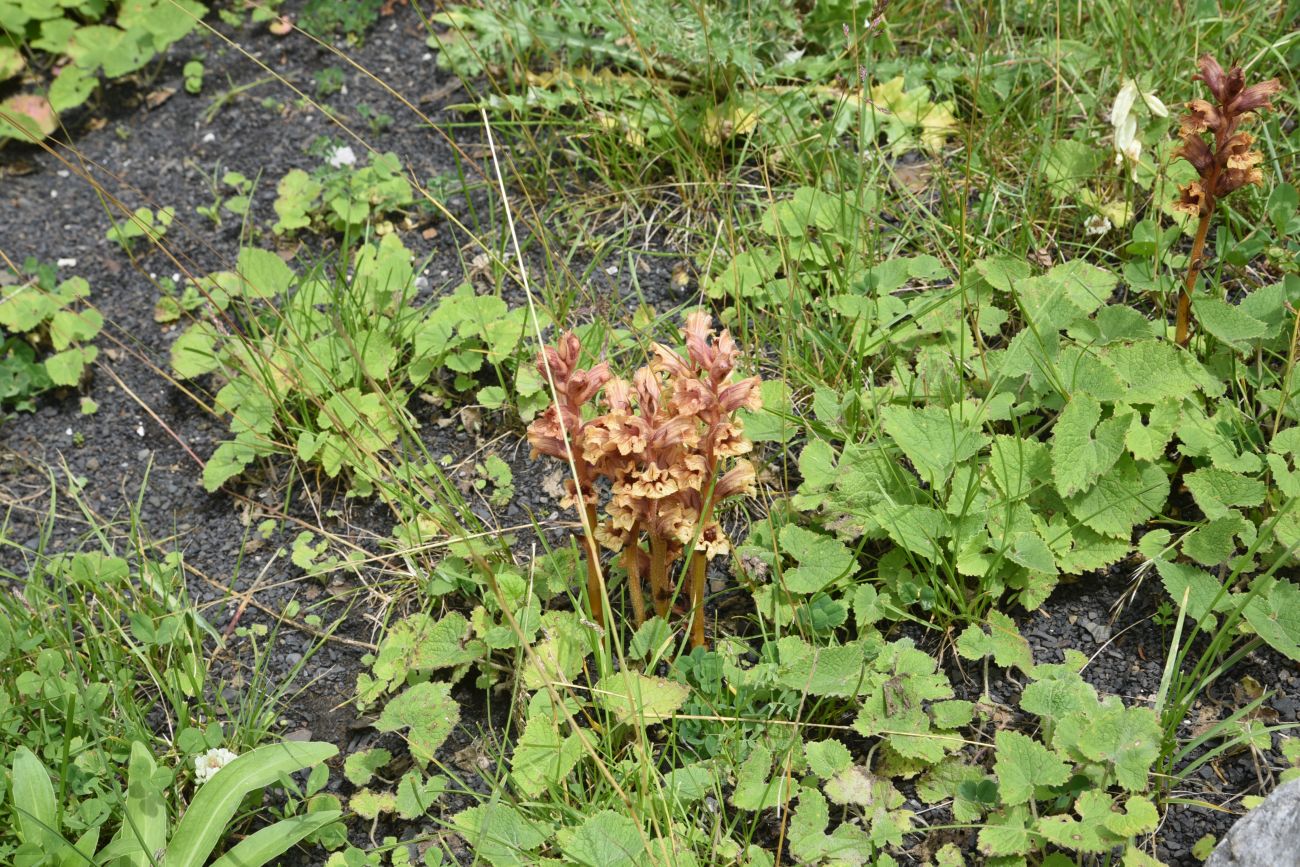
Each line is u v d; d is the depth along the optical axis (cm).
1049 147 350
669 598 257
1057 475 264
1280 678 249
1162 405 271
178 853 233
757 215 362
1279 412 276
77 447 350
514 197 387
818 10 397
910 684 241
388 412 323
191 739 259
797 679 244
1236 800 233
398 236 384
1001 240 340
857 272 331
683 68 388
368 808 249
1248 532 259
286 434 332
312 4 452
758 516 294
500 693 270
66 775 247
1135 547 267
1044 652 263
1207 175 272
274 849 235
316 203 397
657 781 232
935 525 265
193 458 343
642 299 346
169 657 281
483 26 407
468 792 245
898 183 356
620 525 235
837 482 277
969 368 302
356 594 300
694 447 234
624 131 387
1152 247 315
